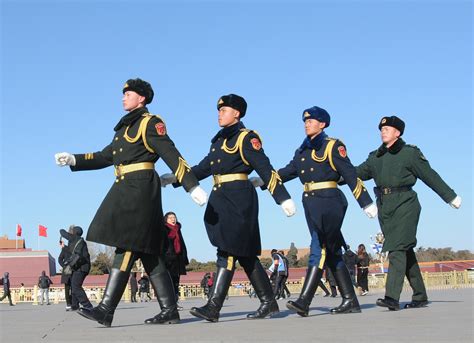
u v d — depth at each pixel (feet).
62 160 24.50
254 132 25.23
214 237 24.50
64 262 45.29
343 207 27.40
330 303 45.27
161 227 23.34
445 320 21.04
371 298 52.06
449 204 29.53
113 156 23.31
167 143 22.72
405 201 28.91
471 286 76.69
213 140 25.72
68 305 51.57
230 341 15.90
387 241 28.86
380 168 29.71
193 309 23.97
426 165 29.27
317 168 27.43
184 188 22.45
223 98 25.52
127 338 17.46
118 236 22.31
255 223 25.04
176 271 39.01
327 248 27.12
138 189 22.53
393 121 29.50
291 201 24.64
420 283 29.99
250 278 25.88
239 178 24.94
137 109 23.38
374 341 15.11
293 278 153.48
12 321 30.40
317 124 27.71
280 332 18.19
